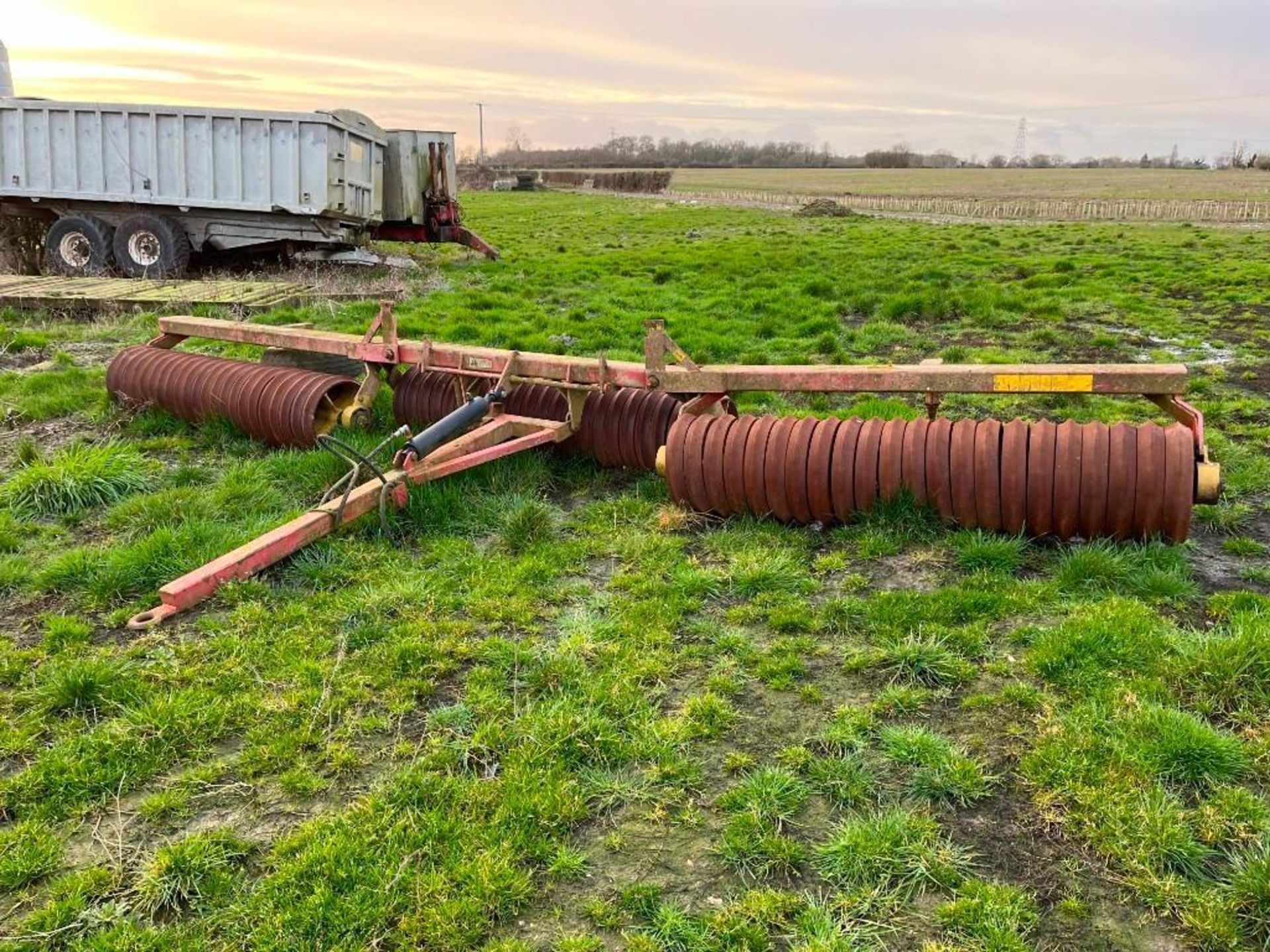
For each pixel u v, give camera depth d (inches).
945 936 110.7
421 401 287.7
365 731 148.4
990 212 1642.5
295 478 252.4
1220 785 131.0
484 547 215.3
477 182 2874.0
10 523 225.5
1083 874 119.2
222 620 180.2
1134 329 481.1
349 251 687.1
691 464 222.2
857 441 213.3
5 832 127.5
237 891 118.3
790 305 541.0
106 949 109.6
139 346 323.3
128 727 147.5
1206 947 108.6
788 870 121.0
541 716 149.4
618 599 190.2
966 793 132.7
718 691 158.4
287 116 586.9
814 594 191.5
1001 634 173.3
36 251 681.0
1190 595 184.9
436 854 122.7
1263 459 267.3
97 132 605.0
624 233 1160.8
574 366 250.4
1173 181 3208.7
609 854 124.4
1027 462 199.8
